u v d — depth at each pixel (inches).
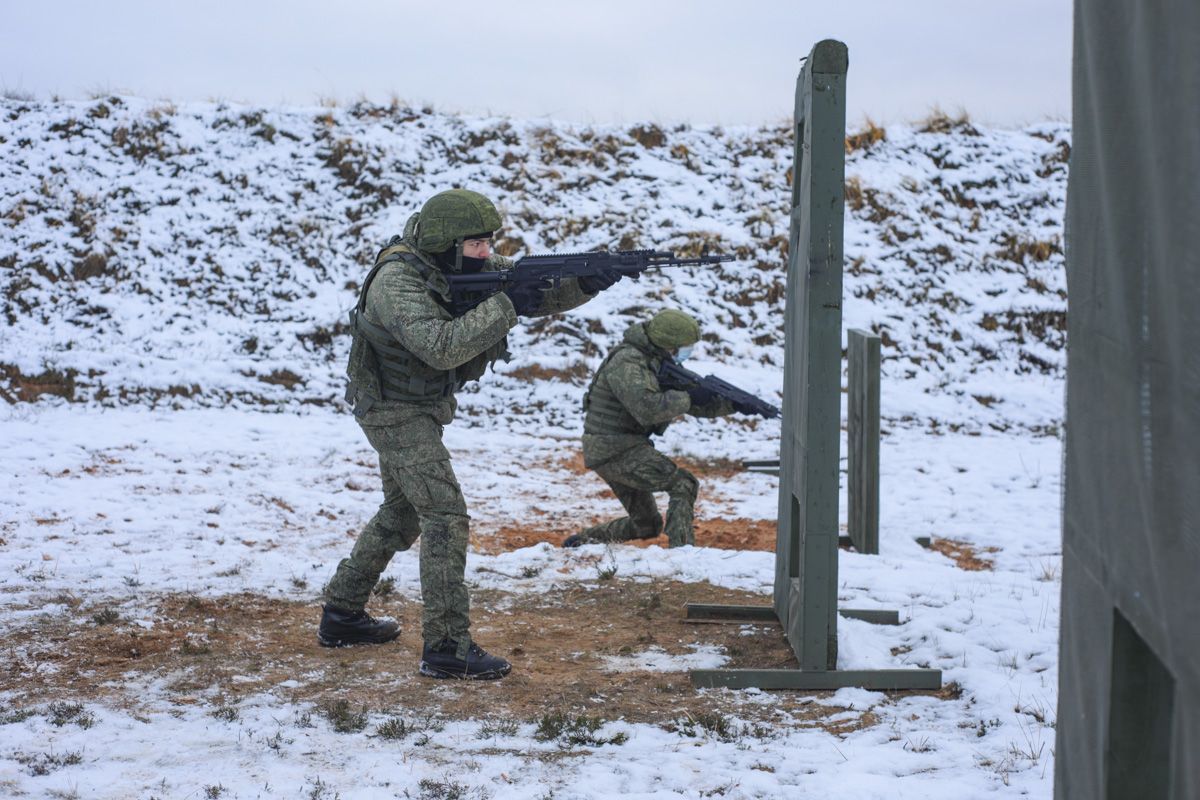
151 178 608.7
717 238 604.1
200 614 193.2
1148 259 49.8
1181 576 44.6
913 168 655.1
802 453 163.5
